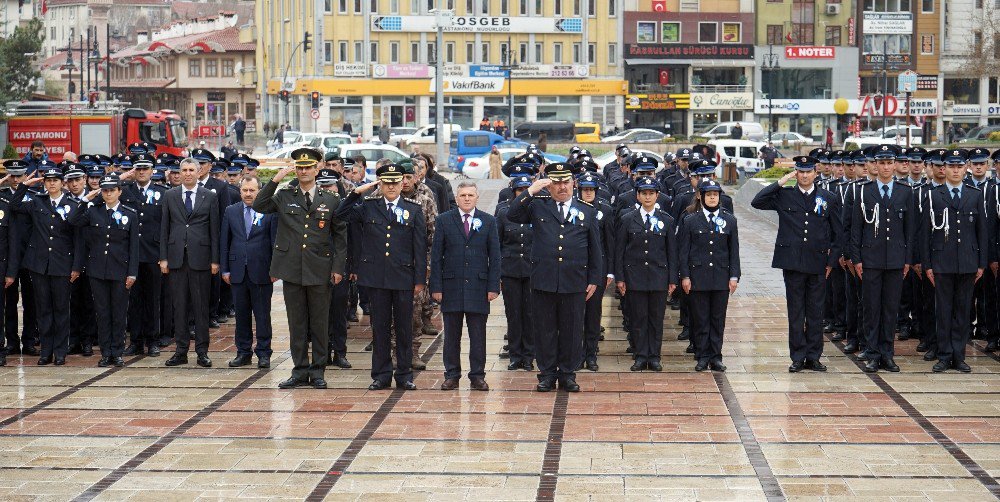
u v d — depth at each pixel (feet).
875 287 44.70
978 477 31.27
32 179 46.57
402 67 240.94
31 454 33.96
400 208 41.70
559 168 40.83
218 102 296.92
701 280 44.68
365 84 239.91
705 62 250.57
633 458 33.30
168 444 34.94
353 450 34.22
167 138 158.10
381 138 199.41
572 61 248.52
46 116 145.38
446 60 244.22
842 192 50.60
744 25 252.42
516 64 240.73
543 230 41.37
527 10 245.86
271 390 42.11
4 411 39.09
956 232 44.37
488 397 40.91
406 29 240.53
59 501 29.86
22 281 49.03
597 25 248.52
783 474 31.71
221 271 46.24
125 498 30.04
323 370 42.73
